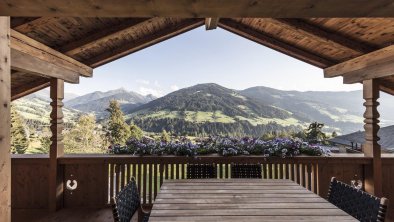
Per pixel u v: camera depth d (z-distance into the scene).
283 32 4.21
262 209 1.88
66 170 4.05
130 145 4.28
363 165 4.03
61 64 3.71
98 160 3.99
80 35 3.60
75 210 3.91
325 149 4.10
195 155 4.00
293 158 3.96
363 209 1.89
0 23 1.34
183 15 1.35
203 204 1.99
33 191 3.95
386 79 4.32
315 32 3.62
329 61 4.68
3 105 1.35
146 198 4.02
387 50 3.24
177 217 1.71
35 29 3.05
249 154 4.08
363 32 3.41
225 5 1.25
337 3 1.23
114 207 1.73
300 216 1.74
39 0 1.20
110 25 3.62
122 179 4.03
